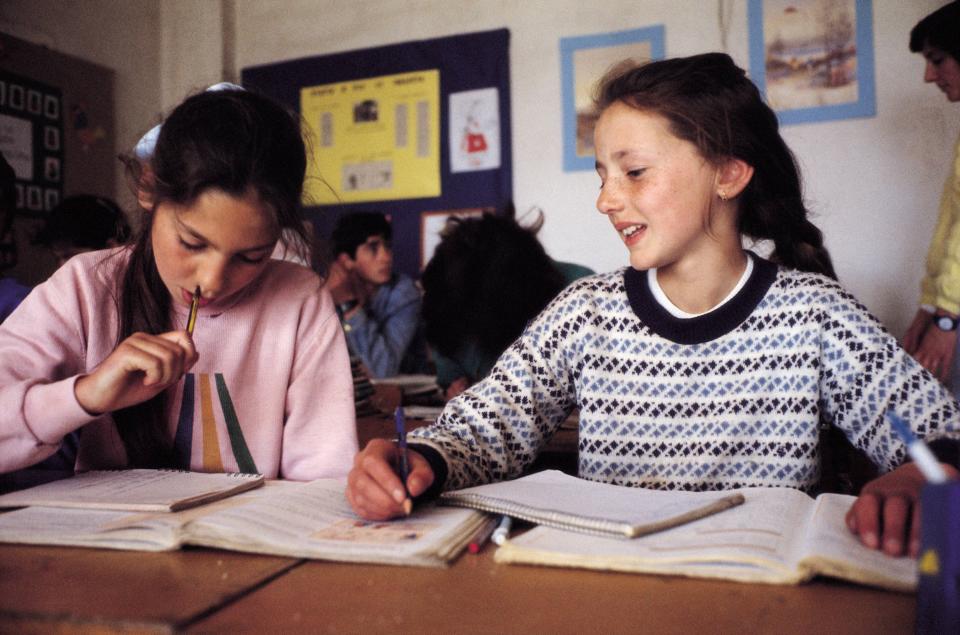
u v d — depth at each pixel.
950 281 2.17
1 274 2.71
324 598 0.59
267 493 0.90
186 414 1.13
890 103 3.01
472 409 1.07
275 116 1.00
